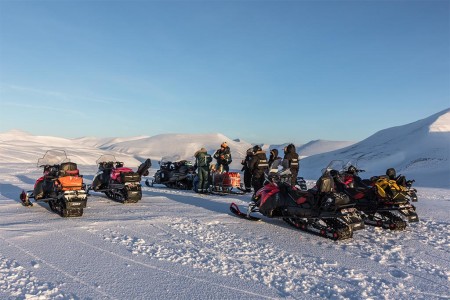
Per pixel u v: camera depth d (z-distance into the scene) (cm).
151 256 575
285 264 559
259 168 1152
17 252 577
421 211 1049
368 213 870
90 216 879
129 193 1070
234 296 438
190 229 761
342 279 504
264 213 852
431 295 458
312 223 760
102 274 494
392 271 542
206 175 1363
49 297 418
